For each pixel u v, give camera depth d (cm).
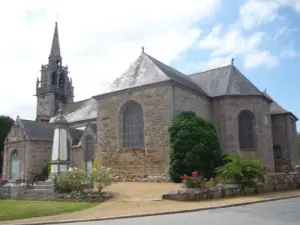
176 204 1383
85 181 1791
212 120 2761
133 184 2069
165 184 2008
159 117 2308
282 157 3195
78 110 4444
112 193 1698
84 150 3516
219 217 1002
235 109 2703
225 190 1628
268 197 1603
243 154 2625
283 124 3244
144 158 2327
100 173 1738
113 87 2625
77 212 1270
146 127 2352
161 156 2250
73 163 3541
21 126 3803
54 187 1775
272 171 2695
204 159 2128
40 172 3728
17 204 1543
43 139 3812
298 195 1734
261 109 2700
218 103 2769
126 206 1379
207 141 2178
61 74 5894
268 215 1020
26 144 3709
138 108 2467
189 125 2178
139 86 2416
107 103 2595
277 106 3362
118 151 2467
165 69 2659
